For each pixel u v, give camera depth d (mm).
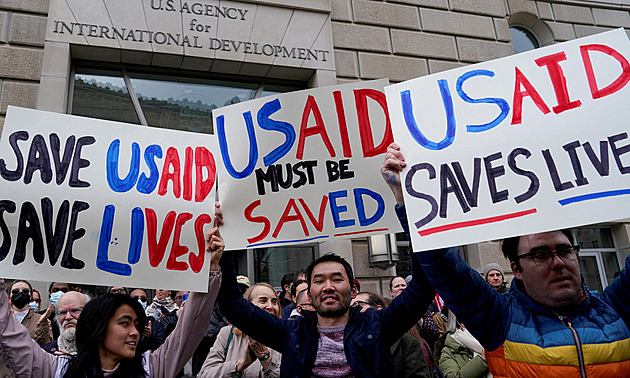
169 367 2299
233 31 6848
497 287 4855
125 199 2457
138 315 2305
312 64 7070
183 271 2420
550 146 2029
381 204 2783
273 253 6629
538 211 1946
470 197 2045
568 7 9508
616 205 1869
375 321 2348
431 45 7840
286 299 5133
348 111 2951
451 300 1979
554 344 1827
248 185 2865
